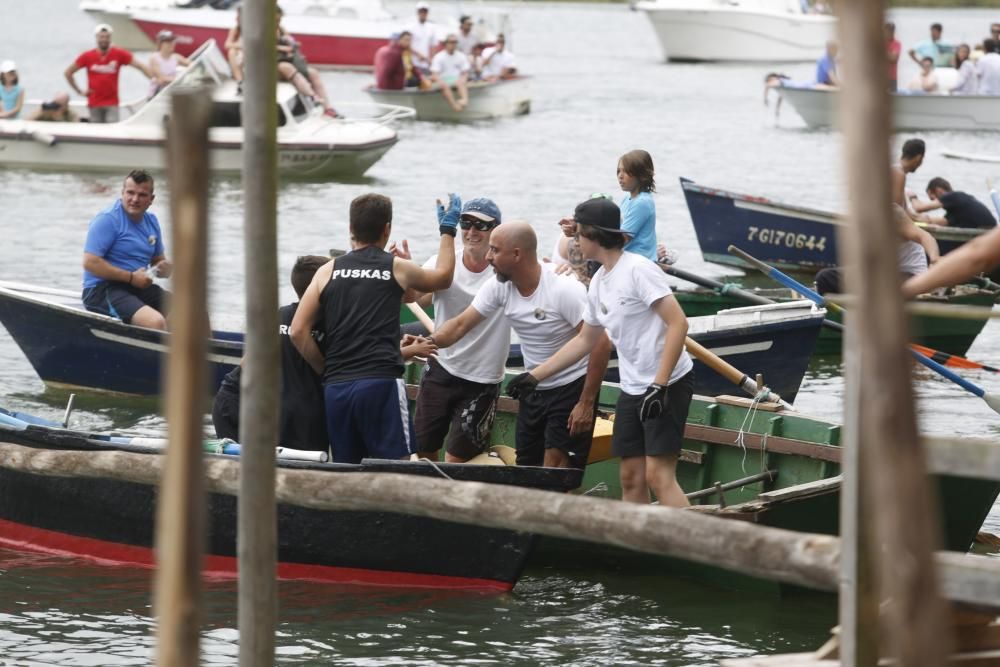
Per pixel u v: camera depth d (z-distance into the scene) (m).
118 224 38.62
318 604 24.31
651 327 24.19
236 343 36.53
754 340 38.12
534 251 26.06
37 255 56.38
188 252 8.44
